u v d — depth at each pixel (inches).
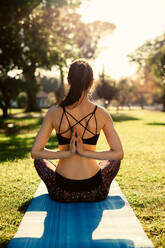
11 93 1103.6
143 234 87.7
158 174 208.5
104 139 444.8
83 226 92.6
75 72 98.3
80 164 105.4
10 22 461.7
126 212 102.9
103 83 1429.6
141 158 276.7
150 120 941.8
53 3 506.6
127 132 547.5
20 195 161.0
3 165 254.7
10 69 586.6
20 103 2345.0
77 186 106.3
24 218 99.9
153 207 138.0
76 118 99.9
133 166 238.2
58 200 113.0
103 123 101.5
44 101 2886.3
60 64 543.8
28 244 83.5
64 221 96.3
